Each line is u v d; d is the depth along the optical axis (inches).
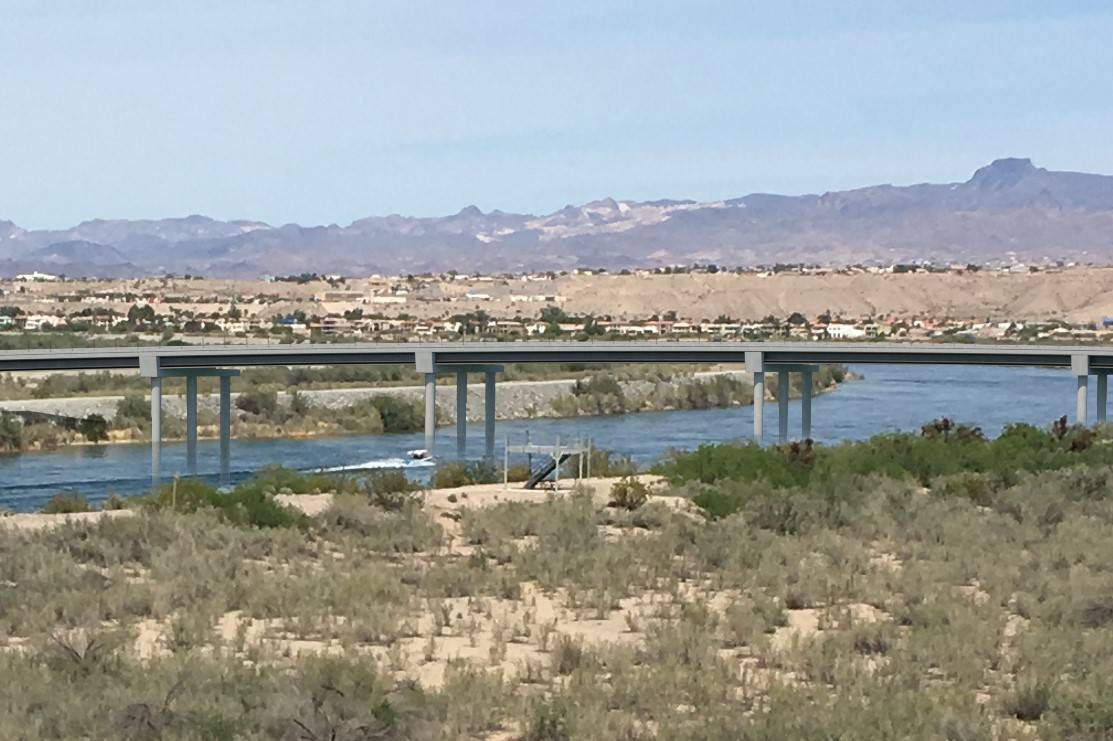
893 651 1295.5
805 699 1131.3
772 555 1886.1
